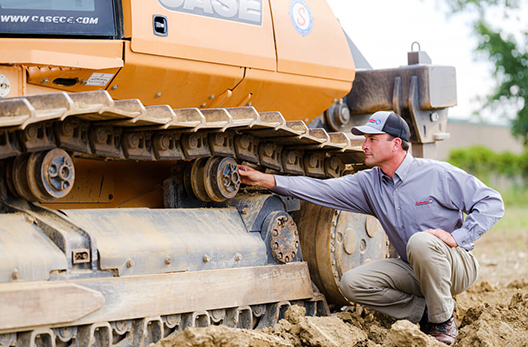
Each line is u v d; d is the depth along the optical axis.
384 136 4.19
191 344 3.14
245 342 3.22
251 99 4.69
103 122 3.34
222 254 3.84
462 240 4.02
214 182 3.96
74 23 3.60
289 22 4.80
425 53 6.07
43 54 3.43
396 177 4.24
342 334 3.74
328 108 5.57
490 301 6.02
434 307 4.04
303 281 4.34
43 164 3.14
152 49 3.88
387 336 3.56
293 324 3.75
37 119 2.74
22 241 3.06
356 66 6.30
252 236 4.12
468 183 4.16
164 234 3.65
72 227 3.26
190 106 4.42
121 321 3.33
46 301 2.95
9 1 3.43
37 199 3.22
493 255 9.98
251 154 4.20
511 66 23.33
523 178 30.95
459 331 4.07
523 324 4.31
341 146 4.41
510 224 15.25
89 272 3.22
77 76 3.67
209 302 3.69
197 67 4.16
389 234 4.38
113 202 4.13
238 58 4.38
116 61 3.75
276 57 4.66
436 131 6.05
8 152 3.01
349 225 4.69
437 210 4.19
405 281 4.30
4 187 3.25
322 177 4.80
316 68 4.97
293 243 4.29
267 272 4.08
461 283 4.20
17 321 2.85
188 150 3.81
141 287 3.38
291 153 4.49
